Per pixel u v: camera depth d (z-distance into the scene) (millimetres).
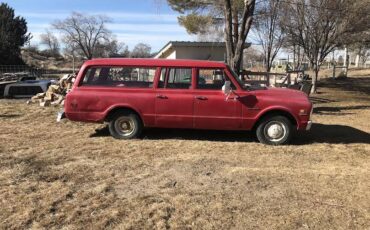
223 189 6266
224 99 9156
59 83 15641
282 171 7219
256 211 5496
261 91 9297
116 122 9516
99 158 7871
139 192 6086
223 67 9281
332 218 5340
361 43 26875
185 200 5785
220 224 5102
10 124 11273
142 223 5074
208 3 24391
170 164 7527
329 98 23078
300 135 10633
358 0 22203
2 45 72562
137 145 8906
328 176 6992
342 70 45219
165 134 10094
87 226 4977
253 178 6801
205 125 9289
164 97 9266
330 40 24484
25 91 17625
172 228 4973
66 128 10734
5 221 5066
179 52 29859
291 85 16203
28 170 7020
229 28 15312
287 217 5332
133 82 9445
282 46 33188
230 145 9094
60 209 5434
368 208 5664
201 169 7250
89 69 9523
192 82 9289
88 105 9398
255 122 9195
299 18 24500
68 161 7637
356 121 13555
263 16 31078
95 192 6039
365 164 7883
